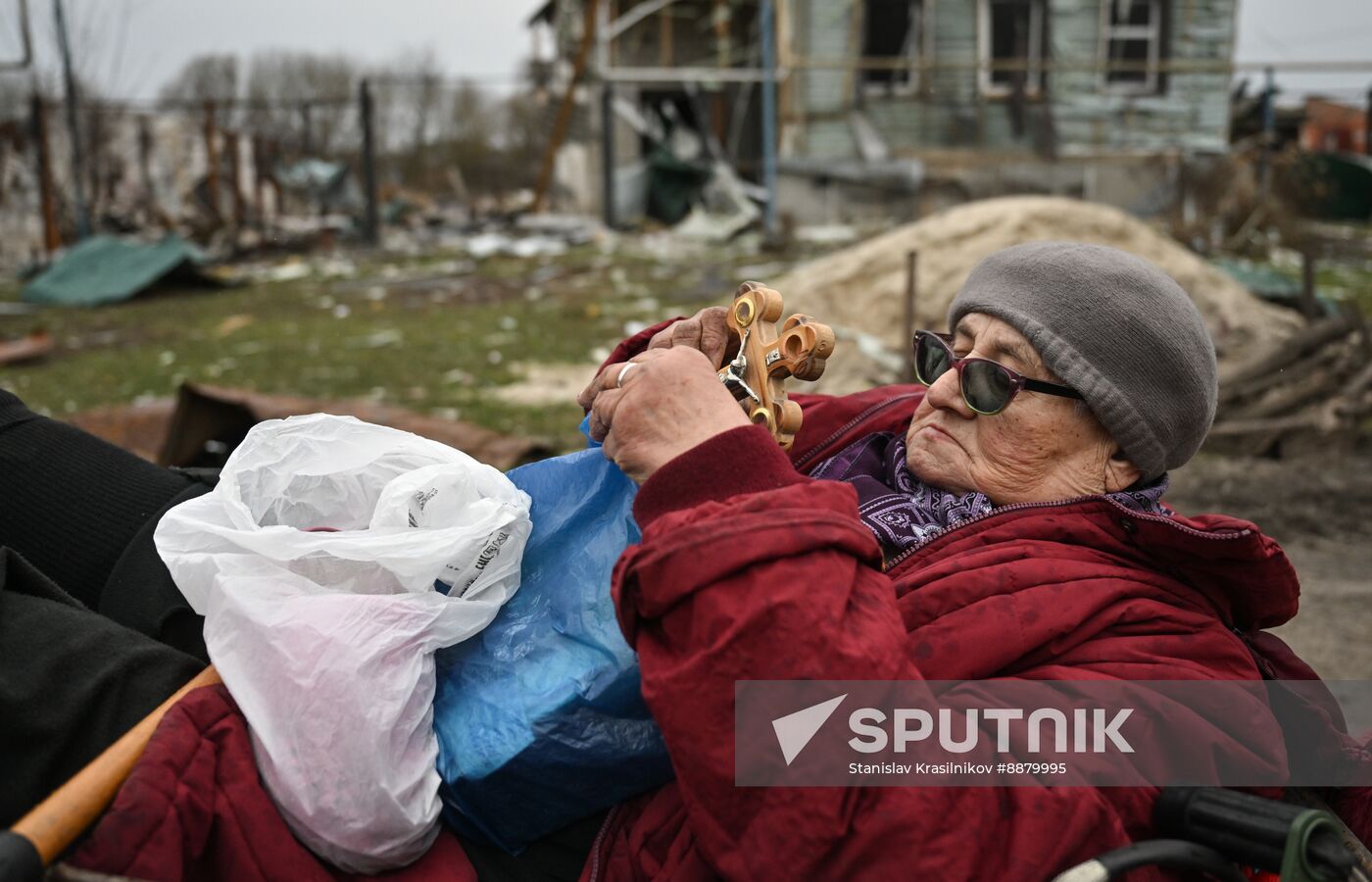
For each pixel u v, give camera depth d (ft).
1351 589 14.20
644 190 69.82
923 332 5.37
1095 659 4.25
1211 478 19.62
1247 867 4.29
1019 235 30.25
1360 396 21.57
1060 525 4.63
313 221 71.00
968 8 65.00
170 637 4.70
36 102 57.11
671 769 4.34
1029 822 3.64
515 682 4.26
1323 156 79.51
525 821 4.33
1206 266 31.24
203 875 3.72
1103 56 65.41
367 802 3.84
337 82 127.75
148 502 5.06
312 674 3.86
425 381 28.25
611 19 70.54
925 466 5.21
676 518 3.80
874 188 65.26
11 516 5.04
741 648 3.56
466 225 71.41
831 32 64.75
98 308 43.57
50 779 3.82
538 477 4.92
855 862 3.55
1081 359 4.64
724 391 4.29
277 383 28.04
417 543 4.25
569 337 34.91
